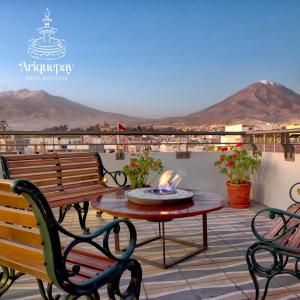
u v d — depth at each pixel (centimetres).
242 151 469
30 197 120
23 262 146
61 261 130
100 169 389
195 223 374
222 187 523
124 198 282
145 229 353
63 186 348
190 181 511
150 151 501
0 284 175
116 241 280
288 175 410
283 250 178
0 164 324
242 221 382
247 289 215
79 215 346
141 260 263
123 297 162
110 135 489
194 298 205
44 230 126
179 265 255
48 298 178
